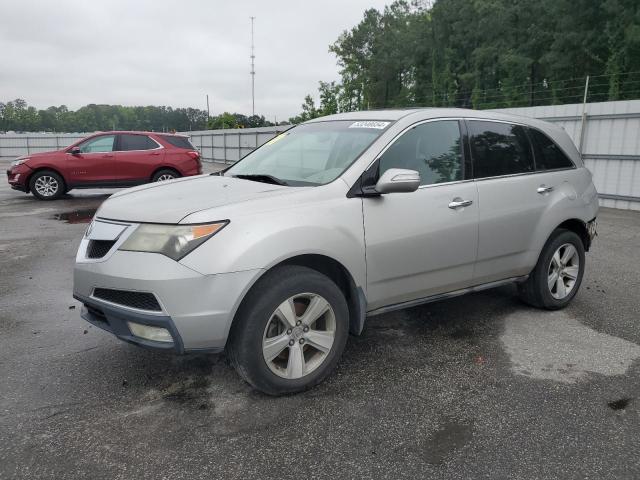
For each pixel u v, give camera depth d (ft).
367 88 252.21
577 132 43.14
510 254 14.87
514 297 17.81
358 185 11.93
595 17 141.49
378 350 13.47
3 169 87.04
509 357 13.15
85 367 12.37
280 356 11.27
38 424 9.98
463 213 13.48
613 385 11.78
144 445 9.37
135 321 10.14
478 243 13.92
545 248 15.89
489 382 11.84
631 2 127.24
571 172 16.67
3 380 11.70
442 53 210.79
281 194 11.23
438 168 13.41
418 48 222.69
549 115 45.01
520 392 11.41
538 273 15.90
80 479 8.48
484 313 16.24
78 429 9.84
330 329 11.51
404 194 12.51
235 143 100.89
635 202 40.01
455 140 13.97
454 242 13.37
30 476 8.53
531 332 14.78
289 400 10.96
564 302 16.61
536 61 170.50
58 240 27.20
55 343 13.78
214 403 10.80
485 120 14.88
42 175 43.27
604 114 41.16
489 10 181.98
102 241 10.91
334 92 177.58
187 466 8.82
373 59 245.04
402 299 12.96
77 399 10.92
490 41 183.73
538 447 9.45
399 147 12.82
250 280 10.14
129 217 10.77
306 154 13.66
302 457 9.10
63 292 18.31
